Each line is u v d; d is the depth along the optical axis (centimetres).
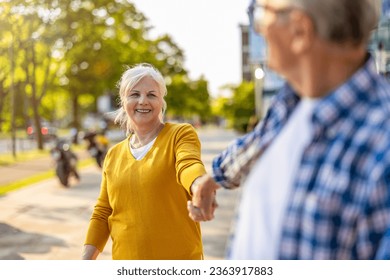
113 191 315
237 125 5978
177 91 7850
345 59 136
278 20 140
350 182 126
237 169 195
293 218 133
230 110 6056
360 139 127
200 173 271
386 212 123
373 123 127
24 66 3959
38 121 4084
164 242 302
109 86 4722
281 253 135
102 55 4334
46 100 6406
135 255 303
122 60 4666
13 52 3481
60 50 4025
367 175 125
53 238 945
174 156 303
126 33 4512
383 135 125
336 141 130
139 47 5125
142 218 303
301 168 134
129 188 307
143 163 307
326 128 133
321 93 140
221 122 15238
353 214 126
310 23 134
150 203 302
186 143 299
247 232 146
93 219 333
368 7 134
